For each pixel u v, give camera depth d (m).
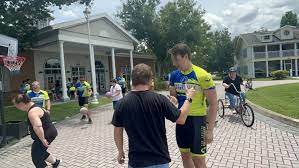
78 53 28.44
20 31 19.23
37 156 5.16
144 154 2.79
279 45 52.97
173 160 6.18
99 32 25.44
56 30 21.03
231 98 10.29
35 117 4.93
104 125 11.26
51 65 25.61
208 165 5.69
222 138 7.75
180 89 3.92
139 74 2.94
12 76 21.91
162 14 40.16
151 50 42.44
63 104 19.03
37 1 17.28
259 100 15.20
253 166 5.55
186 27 38.88
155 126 2.84
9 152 8.01
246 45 55.84
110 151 7.36
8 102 21.34
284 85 26.25
